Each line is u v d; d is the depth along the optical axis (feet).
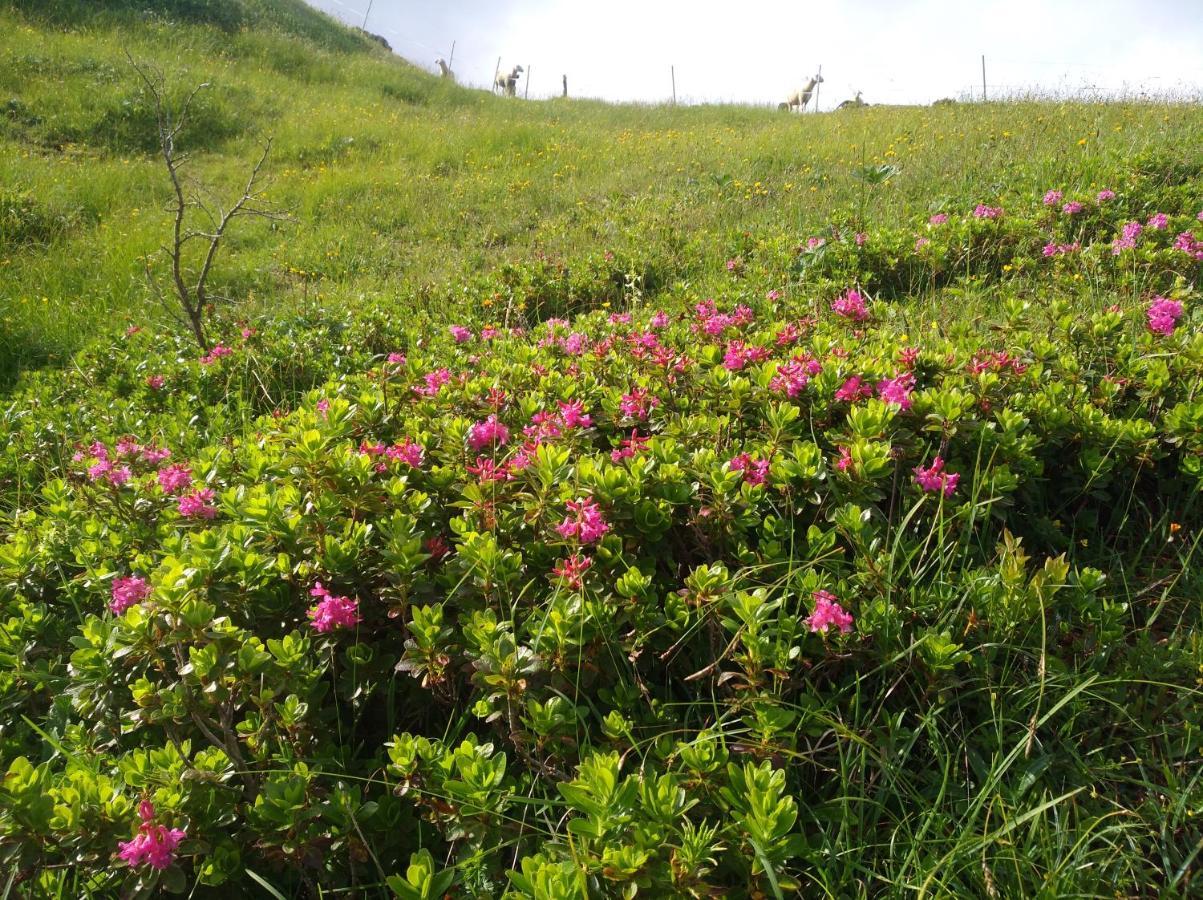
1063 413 9.07
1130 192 20.65
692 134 49.16
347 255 29.22
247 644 6.13
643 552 7.68
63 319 22.72
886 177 27.66
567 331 15.35
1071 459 9.34
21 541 8.62
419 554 6.91
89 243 29.43
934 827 5.96
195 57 57.88
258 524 7.43
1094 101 42.50
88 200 33.71
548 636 6.13
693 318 15.79
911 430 8.96
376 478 8.64
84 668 6.45
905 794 6.24
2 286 24.50
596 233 28.71
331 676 7.07
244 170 41.04
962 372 10.01
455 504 7.87
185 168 40.57
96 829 5.26
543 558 7.52
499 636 6.28
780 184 31.32
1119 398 10.07
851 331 13.57
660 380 11.13
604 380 12.14
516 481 8.08
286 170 41.60
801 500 8.13
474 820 5.35
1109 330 10.76
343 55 71.56
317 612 6.56
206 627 6.16
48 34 53.26
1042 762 6.16
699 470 8.08
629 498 7.57
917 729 6.38
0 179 33.78
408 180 39.32
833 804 6.01
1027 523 8.90
